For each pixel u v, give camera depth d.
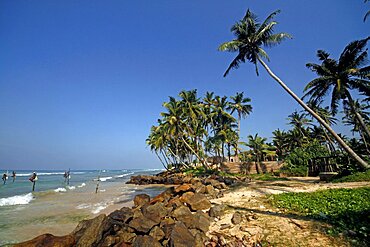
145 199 15.73
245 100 49.25
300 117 52.16
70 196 26.58
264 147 44.56
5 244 10.23
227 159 48.81
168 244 7.52
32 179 34.06
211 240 7.70
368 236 6.40
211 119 47.44
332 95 23.67
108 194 28.36
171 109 42.53
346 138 47.41
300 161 33.75
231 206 12.08
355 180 17.70
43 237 7.25
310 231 7.39
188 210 10.62
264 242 7.07
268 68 20.69
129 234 8.66
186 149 58.03
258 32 21.05
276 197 13.00
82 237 7.85
